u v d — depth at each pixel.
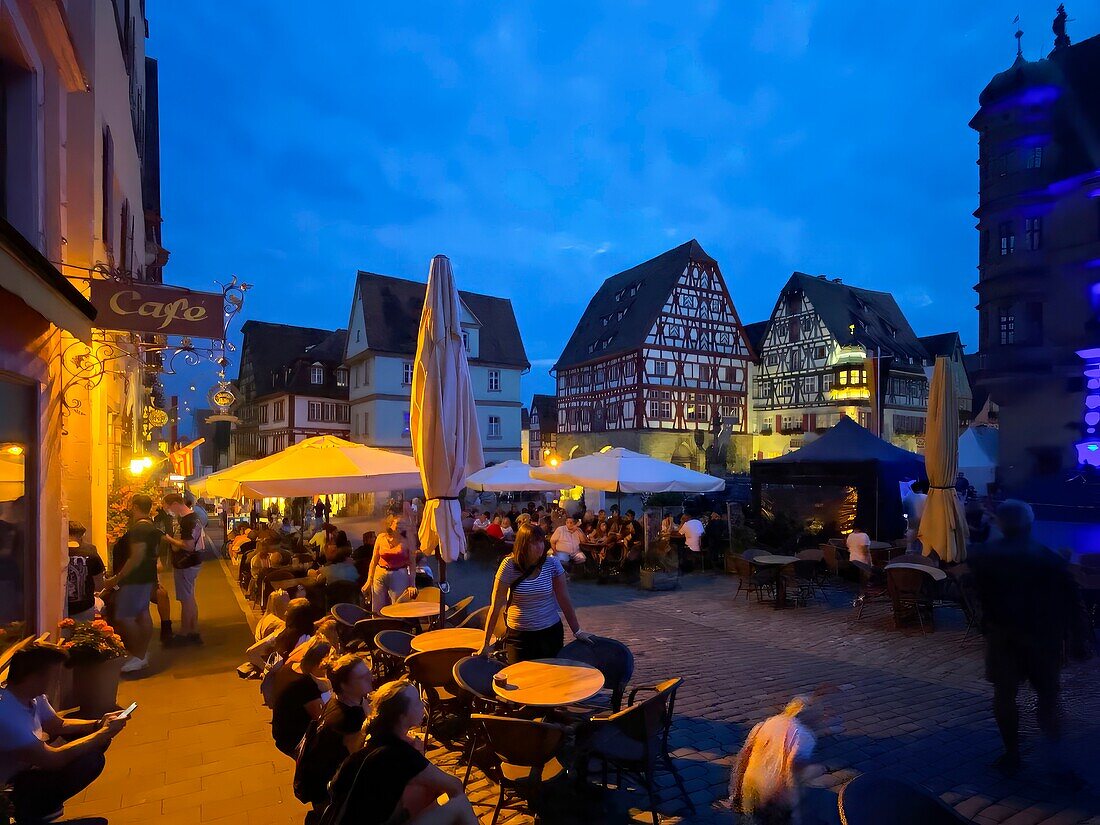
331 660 4.03
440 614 5.55
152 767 4.47
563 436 52.53
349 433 43.12
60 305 3.98
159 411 16.89
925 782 4.17
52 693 4.64
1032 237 20.92
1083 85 21.52
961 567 8.24
